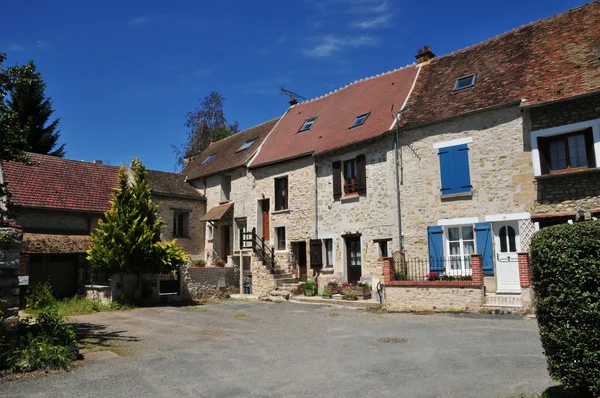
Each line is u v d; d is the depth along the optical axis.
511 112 13.80
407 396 5.78
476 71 16.50
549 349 5.05
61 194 19.86
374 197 16.94
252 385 6.44
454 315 12.38
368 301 15.66
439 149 15.20
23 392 6.18
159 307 16.45
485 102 14.40
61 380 6.76
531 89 13.59
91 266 18.47
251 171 22.42
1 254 7.91
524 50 15.70
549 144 13.11
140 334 10.83
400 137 16.31
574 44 14.34
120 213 16.91
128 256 16.31
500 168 13.84
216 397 5.93
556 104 12.88
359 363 7.54
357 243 17.69
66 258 18.80
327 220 18.67
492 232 13.84
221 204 23.94
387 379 6.55
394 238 16.06
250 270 21.31
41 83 10.49
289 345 9.29
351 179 18.11
